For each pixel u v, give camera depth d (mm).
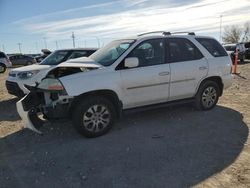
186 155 4562
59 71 5664
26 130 6211
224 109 7195
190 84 6539
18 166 4469
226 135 5402
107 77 5465
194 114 6777
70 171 4211
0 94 11148
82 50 9602
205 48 6855
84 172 4156
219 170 4043
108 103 5508
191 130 5730
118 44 6301
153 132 5680
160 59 6133
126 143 5152
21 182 3979
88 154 4754
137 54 5859
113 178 3945
